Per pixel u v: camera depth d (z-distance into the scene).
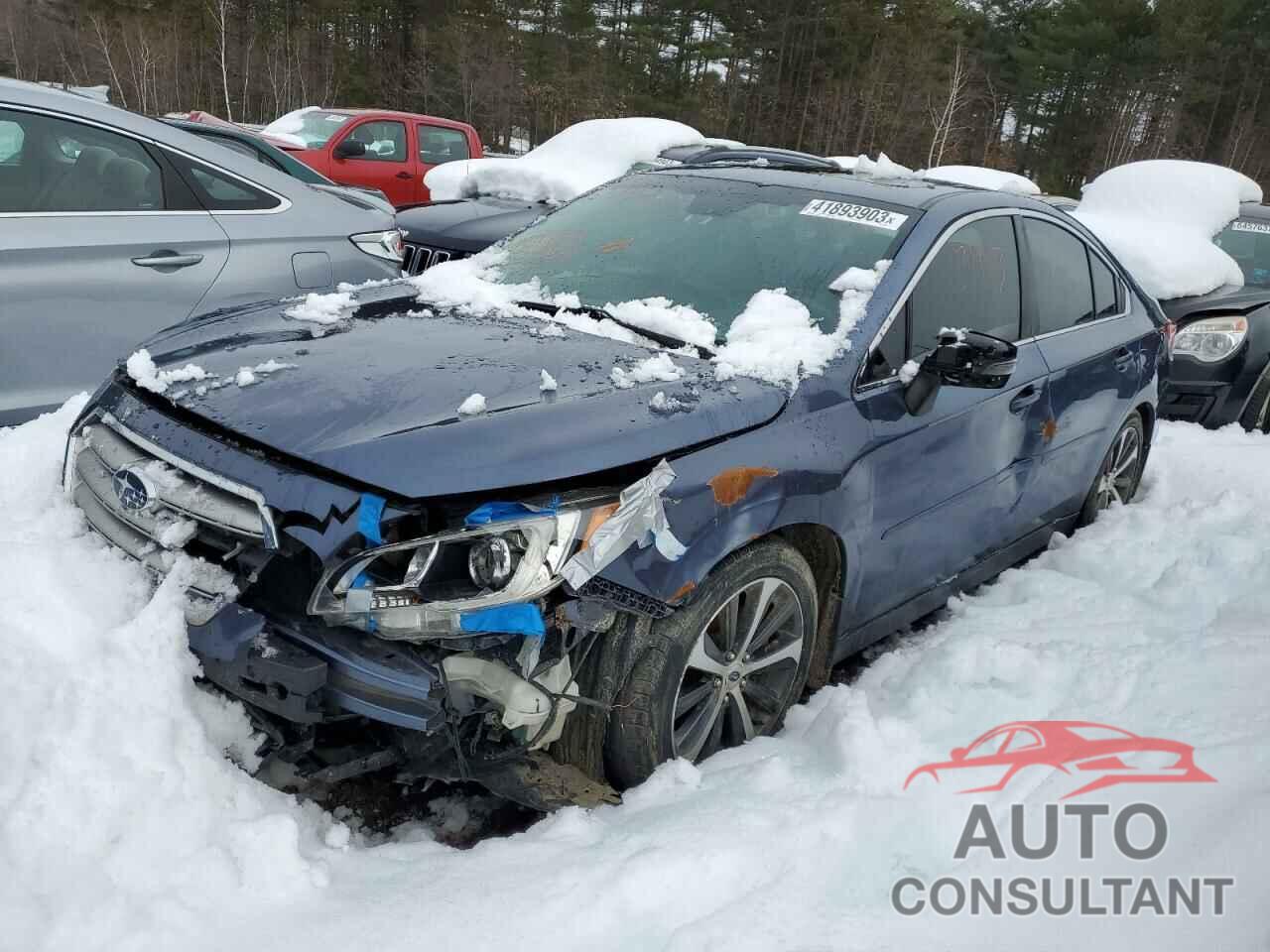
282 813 2.28
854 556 3.07
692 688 2.74
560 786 2.52
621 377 2.72
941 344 3.07
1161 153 50.44
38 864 1.99
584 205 4.09
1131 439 4.95
